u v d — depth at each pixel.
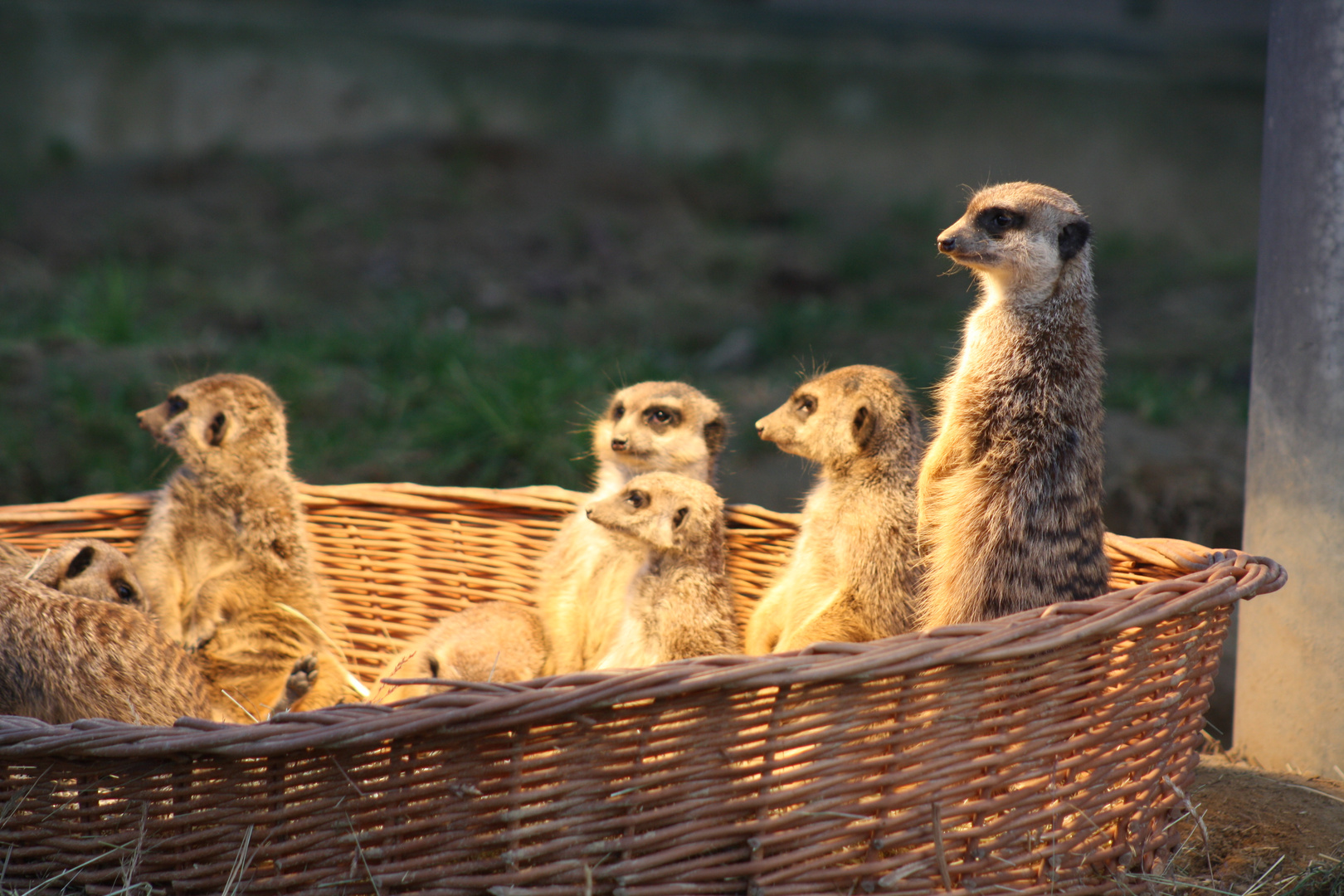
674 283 15.94
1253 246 20.30
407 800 3.24
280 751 3.10
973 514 4.40
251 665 5.49
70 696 4.09
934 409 5.46
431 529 6.09
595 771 3.21
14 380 10.22
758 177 20.28
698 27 22.06
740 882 3.34
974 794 3.46
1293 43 4.88
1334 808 4.56
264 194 17.86
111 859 3.40
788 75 21.92
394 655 5.70
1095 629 3.45
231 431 5.55
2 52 19.61
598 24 21.89
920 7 22.23
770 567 5.91
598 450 6.27
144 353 11.08
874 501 5.17
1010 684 3.43
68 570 4.80
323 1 21.08
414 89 21.36
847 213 19.72
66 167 19.48
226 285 14.41
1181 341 13.51
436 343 11.45
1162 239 20.25
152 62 20.30
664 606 5.00
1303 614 4.99
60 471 8.96
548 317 14.12
